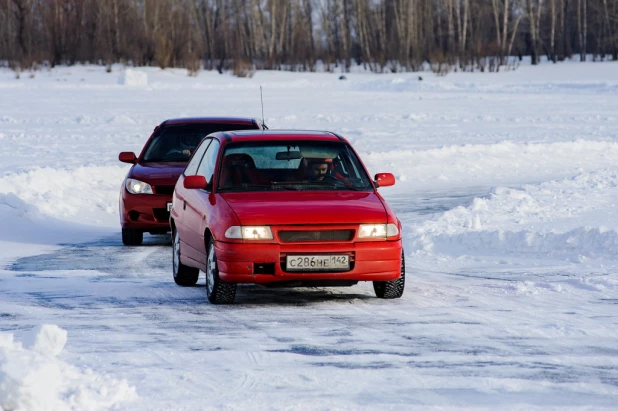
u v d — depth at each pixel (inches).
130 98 3272.6
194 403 311.6
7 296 547.8
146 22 6235.2
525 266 657.0
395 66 6220.5
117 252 780.0
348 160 568.4
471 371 357.4
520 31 7313.0
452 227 801.6
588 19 7298.2
